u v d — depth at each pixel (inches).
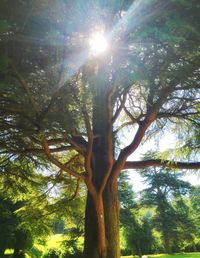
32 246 1320.1
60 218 552.1
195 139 459.2
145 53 275.1
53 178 533.3
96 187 403.9
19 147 405.7
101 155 416.2
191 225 1987.0
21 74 268.2
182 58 275.4
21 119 339.3
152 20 253.9
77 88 300.8
